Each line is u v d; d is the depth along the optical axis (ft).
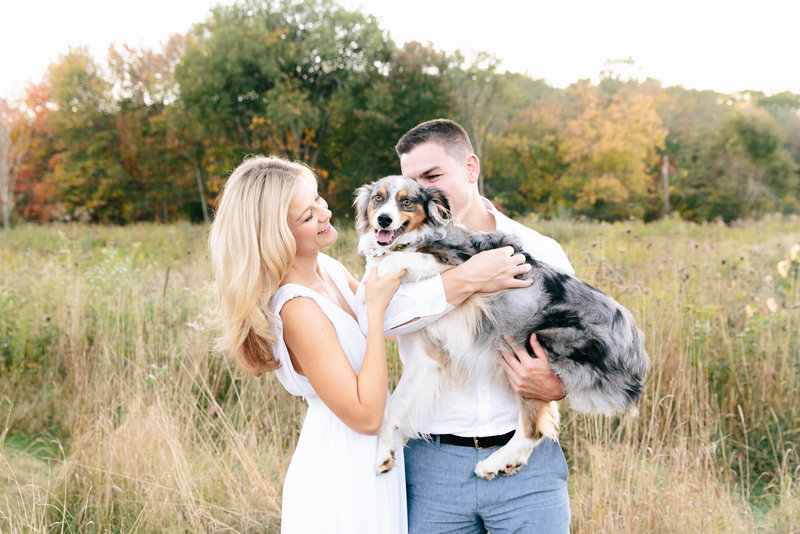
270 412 17.13
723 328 17.88
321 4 98.94
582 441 15.43
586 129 112.78
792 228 65.26
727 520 12.54
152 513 12.86
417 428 8.28
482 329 9.08
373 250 10.25
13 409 17.95
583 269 19.65
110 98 119.14
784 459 14.16
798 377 16.71
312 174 8.28
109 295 22.39
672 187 132.05
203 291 22.47
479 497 7.99
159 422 14.82
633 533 12.19
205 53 97.60
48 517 13.11
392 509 7.83
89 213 111.45
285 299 7.48
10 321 21.36
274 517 13.38
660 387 16.20
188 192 114.52
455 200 10.20
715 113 148.05
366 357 7.41
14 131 106.01
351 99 96.17
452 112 98.84
